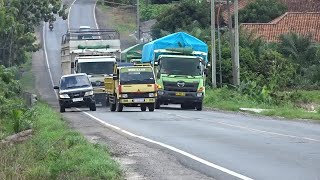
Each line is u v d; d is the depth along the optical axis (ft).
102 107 188.55
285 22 284.00
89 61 190.19
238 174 57.11
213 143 80.74
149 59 174.81
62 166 62.08
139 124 113.29
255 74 218.18
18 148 80.38
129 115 140.87
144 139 87.10
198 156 69.15
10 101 146.61
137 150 76.13
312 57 243.19
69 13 406.62
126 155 72.13
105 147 76.84
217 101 177.88
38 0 251.80
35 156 73.41
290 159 65.72
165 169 61.41
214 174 57.77
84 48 197.06
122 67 159.22
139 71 158.40
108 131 102.89
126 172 59.77
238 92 181.37
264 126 107.76
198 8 310.24
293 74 222.69
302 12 299.17
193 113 148.15
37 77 295.48
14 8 220.64
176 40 169.48
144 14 388.78
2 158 71.36
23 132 105.09
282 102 167.63
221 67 215.72
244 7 321.52
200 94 162.91
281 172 57.72
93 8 420.36
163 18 313.12
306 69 229.45
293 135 90.89
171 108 175.83
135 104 157.48
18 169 63.21
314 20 284.82
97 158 64.54
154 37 312.29
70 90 166.40
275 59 225.56
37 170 61.72
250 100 174.81
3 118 130.41
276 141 82.64
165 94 162.40
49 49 342.44
